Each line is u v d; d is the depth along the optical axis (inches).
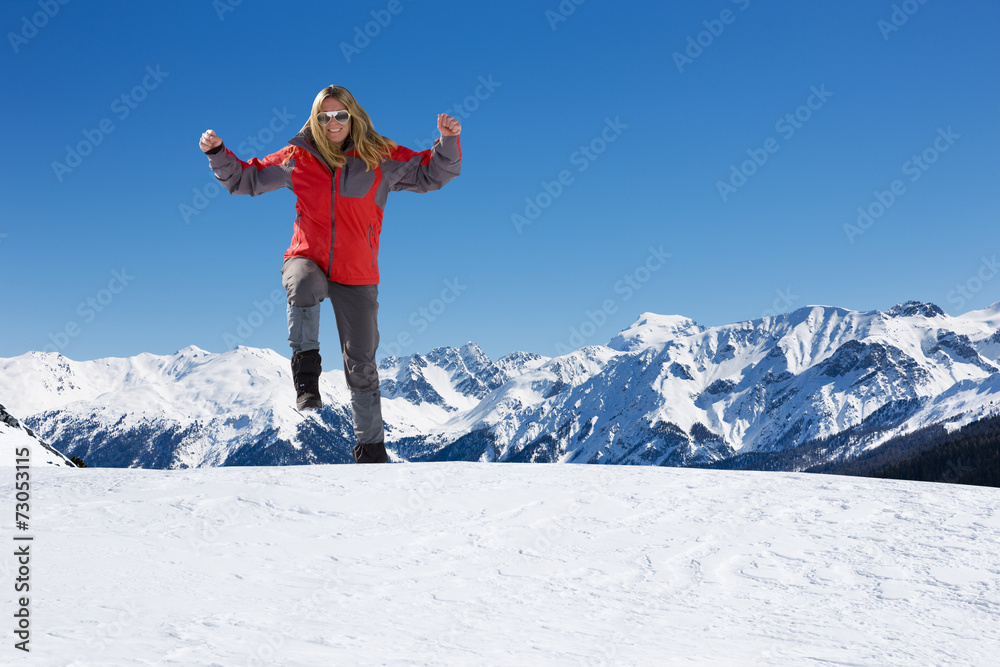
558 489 227.8
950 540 176.7
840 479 254.1
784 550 168.4
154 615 102.1
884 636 114.0
